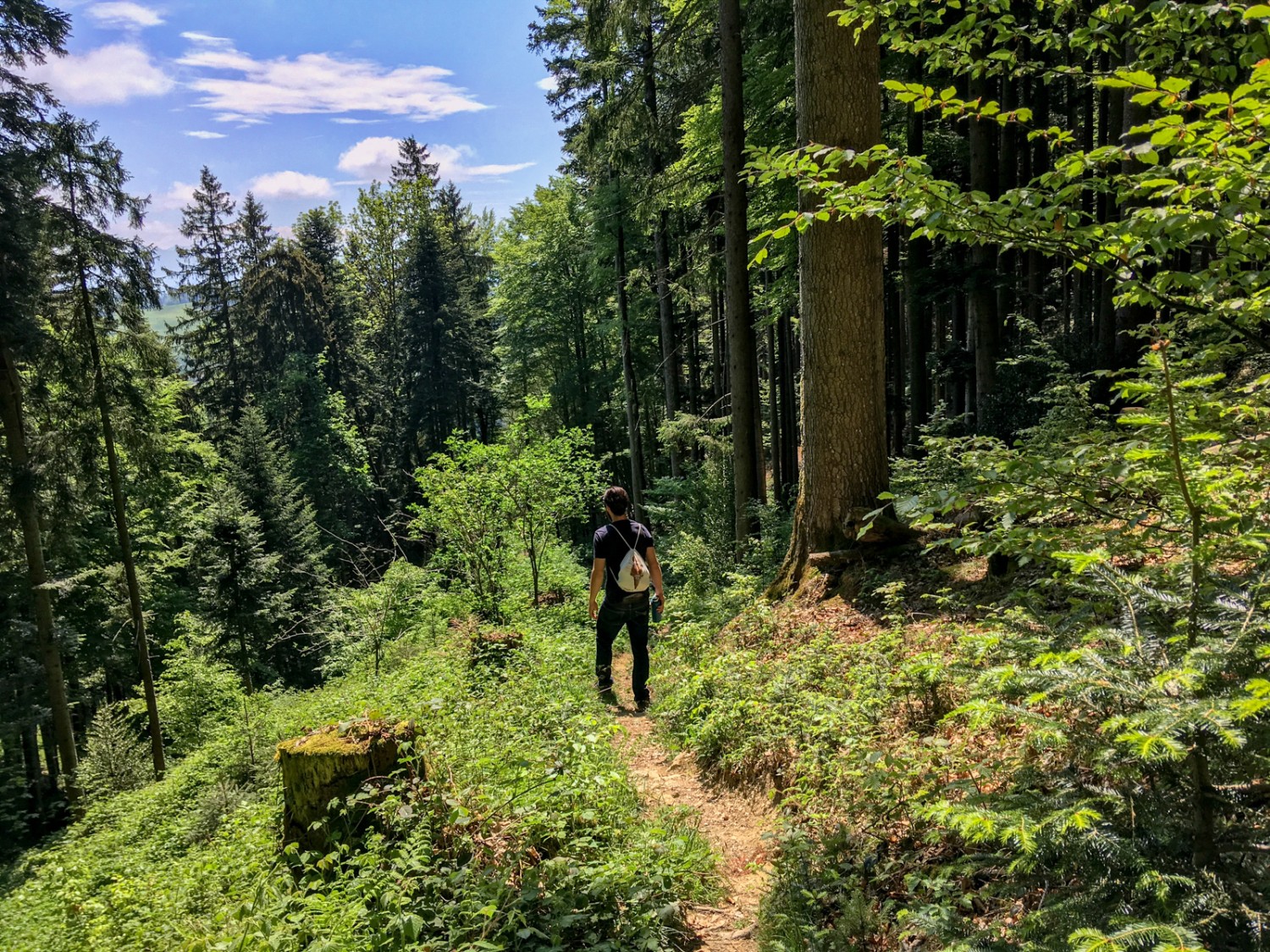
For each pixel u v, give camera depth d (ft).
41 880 21.38
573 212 105.91
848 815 12.00
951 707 13.09
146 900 13.33
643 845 11.71
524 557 49.47
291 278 138.82
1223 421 8.21
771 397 73.51
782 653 21.22
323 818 12.00
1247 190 6.57
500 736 15.87
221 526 69.10
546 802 11.73
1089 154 7.06
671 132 44.98
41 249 52.65
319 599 83.71
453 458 48.55
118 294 56.90
